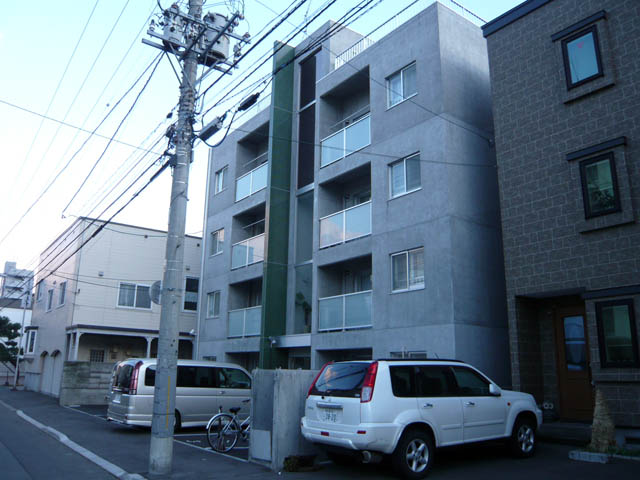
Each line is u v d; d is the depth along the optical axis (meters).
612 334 10.71
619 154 11.01
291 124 21.08
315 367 17.02
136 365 13.95
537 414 10.01
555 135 12.28
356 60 17.75
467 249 13.87
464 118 14.84
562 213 11.88
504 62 13.64
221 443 10.98
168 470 8.81
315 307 17.55
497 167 13.93
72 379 22.69
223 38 11.50
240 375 15.64
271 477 8.53
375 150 16.27
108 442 12.27
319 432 8.39
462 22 15.76
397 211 15.17
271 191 20.03
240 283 22.59
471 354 13.22
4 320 38.81
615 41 11.52
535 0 13.12
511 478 8.05
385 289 15.06
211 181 25.61
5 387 37.03
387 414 7.92
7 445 12.00
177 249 9.77
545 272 12.01
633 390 10.33
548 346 12.91
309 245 19.81
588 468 8.66
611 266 10.92
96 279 27.81
